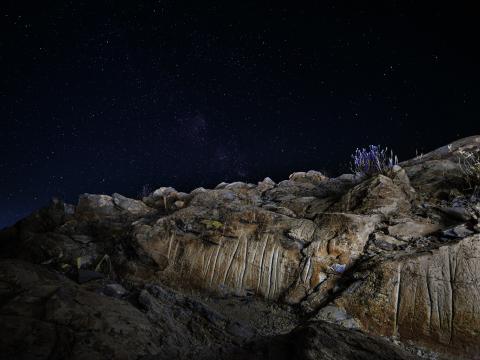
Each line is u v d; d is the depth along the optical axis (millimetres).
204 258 4781
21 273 3285
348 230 4223
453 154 5777
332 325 2787
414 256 3539
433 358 2967
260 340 2846
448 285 3264
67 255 5453
